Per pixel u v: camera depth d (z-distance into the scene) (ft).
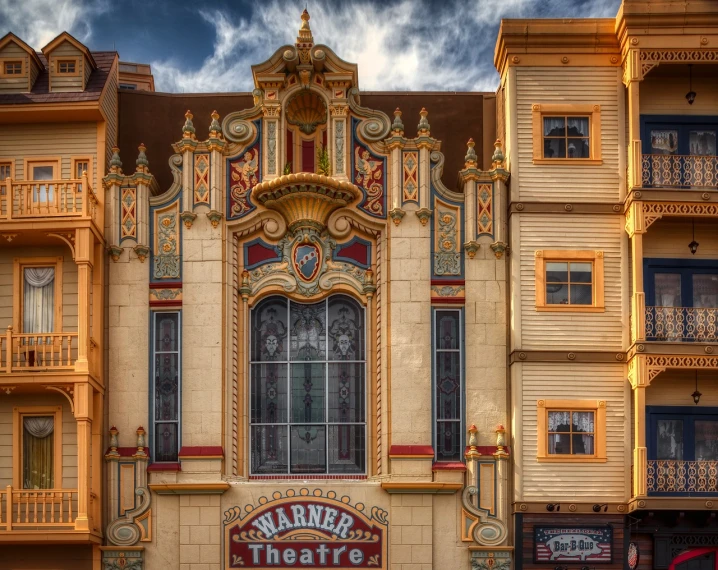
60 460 85.76
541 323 86.02
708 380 86.43
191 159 89.66
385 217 89.15
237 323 88.38
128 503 84.58
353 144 90.43
